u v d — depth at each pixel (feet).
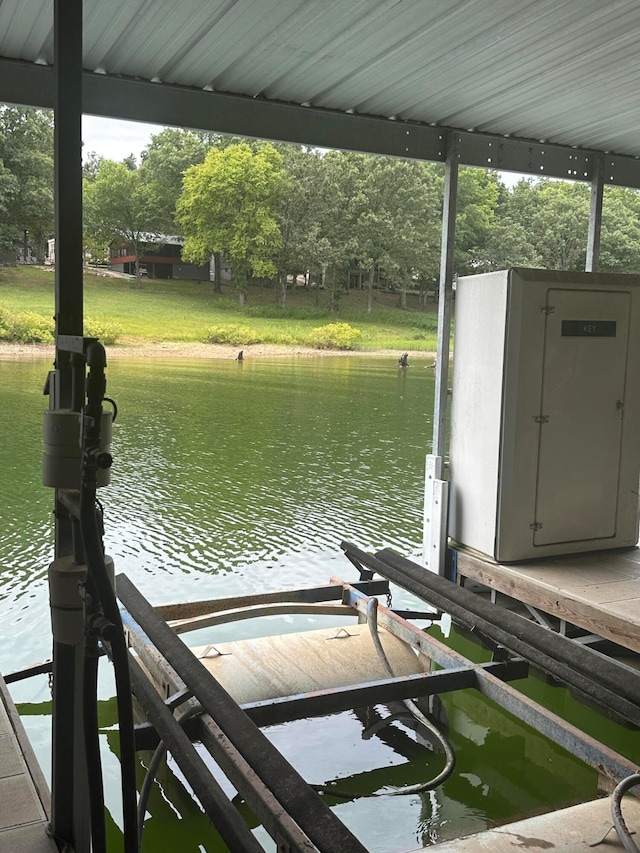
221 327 128.98
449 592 14.23
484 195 150.30
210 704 9.82
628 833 8.36
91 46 14.40
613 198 140.26
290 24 13.20
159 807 10.78
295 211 156.25
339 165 156.04
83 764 6.91
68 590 6.30
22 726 9.36
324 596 16.43
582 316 16.83
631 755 12.62
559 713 13.98
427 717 13.12
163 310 139.74
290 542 23.30
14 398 58.34
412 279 161.89
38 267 137.90
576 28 13.14
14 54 14.62
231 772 9.14
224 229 156.04
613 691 11.20
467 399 17.63
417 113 18.02
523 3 12.25
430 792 11.07
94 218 161.17
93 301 138.82
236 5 12.51
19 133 131.03
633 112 17.56
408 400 66.64
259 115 17.10
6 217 132.26
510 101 16.97
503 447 16.55
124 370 85.20
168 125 16.34
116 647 5.46
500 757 12.13
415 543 23.34
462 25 13.12
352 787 11.13
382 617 14.65
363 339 135.54
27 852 7.02
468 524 17.75
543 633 12.30
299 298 167.43
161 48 14.40
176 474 33.65
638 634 13.17
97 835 5.73
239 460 37.70
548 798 11.03
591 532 17.49
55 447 6.33
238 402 63.00
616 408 17.38
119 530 24.27
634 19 12.76
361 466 36.55
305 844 7.61
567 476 17.13
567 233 142.31
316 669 12.87
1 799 7.89
